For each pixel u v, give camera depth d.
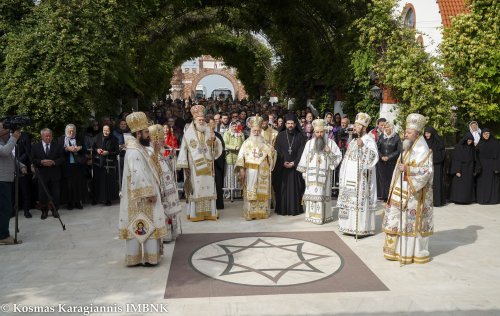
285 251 6.95
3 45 10.77
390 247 6.53
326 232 8.00
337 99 16.62
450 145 11.59
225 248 7.10
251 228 8.27
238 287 5.59
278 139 9.36
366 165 7.61
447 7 16.42
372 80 13.47
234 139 10.62
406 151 6.41
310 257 6.68
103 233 7.90
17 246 7.20
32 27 10.53
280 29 18.86
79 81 10.08
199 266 6.31
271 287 5.59
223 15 20.31
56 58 10.03
